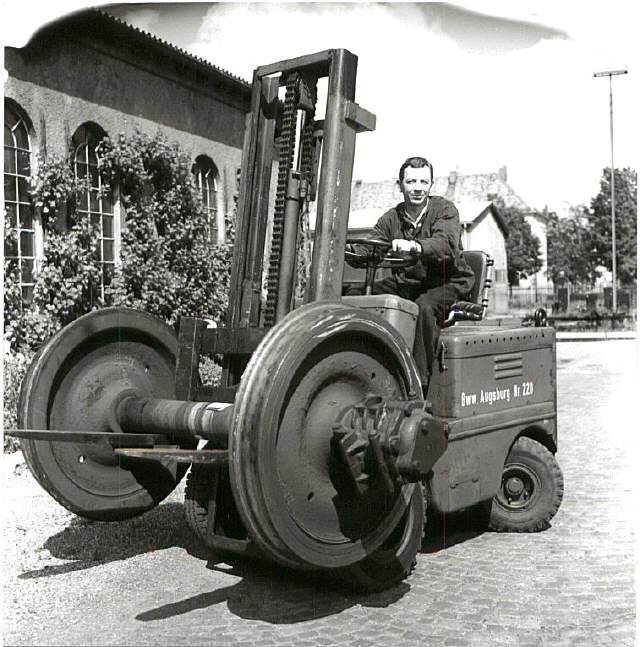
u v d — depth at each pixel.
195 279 11.84
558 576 4.02
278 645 3.17
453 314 4.96
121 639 3.22
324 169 3.71
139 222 11.01
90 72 10.19
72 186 9.78
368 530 3.40
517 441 4.91
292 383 3.09
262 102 4.21
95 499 4.05
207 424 3.50
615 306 31.42
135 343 4.31
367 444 3.19
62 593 3.75
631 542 4.59
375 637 3.27
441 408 4.30
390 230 4.65
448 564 4.23
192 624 3.39
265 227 4.25
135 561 4.27
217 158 12.93
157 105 11.51
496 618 3.47
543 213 44.12
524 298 39.44
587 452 7.40
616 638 3.25
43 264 9.47
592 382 13.37
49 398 3.94
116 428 4.07
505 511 4.89
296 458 3.13
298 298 4.52
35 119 9.34
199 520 4.10
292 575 4.05
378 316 3.44
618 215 33.34
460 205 28.22
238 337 3.82
